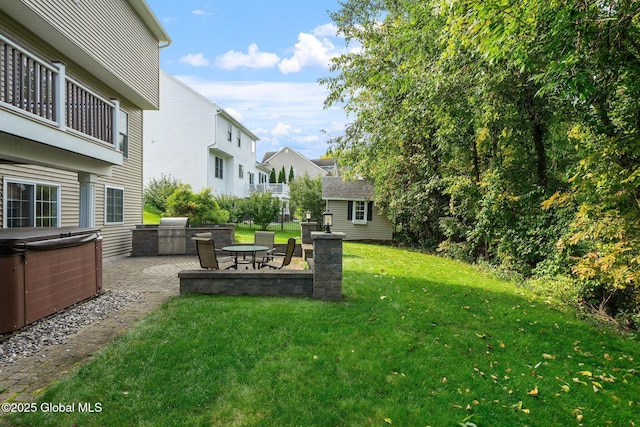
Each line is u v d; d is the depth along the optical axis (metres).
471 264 11.61
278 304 5.23
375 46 11.09
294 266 8.95
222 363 3.39
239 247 7.93
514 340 4.52
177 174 21.05
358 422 2.68
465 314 5.38
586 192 6.61
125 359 3.43
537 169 10.16
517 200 10.01
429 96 8.08
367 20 12.09
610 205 6.38
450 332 4.59
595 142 7.23
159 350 3.62
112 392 2.88
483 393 3.22
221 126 21.83
